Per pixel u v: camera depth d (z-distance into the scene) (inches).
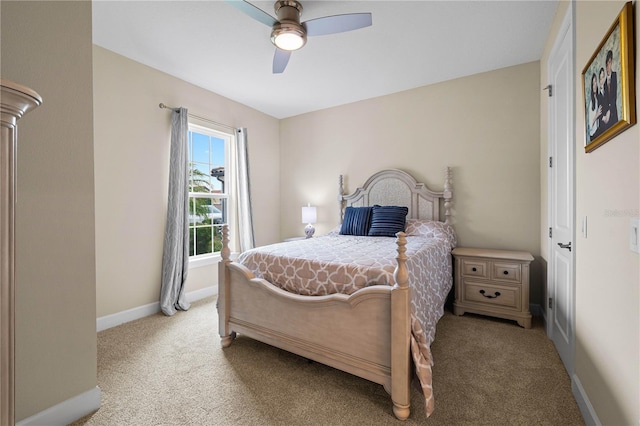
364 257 78.0
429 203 135.3
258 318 82.1
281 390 67.4
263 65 117.2
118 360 81.0
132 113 112.0
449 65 118.4
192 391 67.1
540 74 113.3
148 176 117.5
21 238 52.2
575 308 65.4
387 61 114.7
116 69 107.1
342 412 59.9
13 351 29.6
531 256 105.7
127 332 99.8
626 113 39.1
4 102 27.5
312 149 173.6
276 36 83.4
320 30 82.4
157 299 120.8
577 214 64.6
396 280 57.9
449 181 130.3
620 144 43.6
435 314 83.6
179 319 112.1
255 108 168.1
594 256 54.7
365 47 104.5
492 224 124.0
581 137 62.6
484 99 125.0
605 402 49.3
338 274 70.4
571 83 70.5
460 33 96.4
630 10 38.8
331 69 121.2
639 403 38.6
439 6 83.4
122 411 60.6
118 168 108.0
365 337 63.2
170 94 125.1
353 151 159.3
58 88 56.7
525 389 67.1
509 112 120.3
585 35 59.9
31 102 30.0
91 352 61.1
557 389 66.9
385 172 146.3
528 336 95.3
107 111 104.7
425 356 58.8
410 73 125.3
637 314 38.9
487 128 124.6
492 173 123.8
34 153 53.6
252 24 91.2
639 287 38.3
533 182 116.3
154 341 93.0
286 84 135.7
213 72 123.2
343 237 128.2
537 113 115.3
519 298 103.6
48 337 55.3
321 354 69.6
